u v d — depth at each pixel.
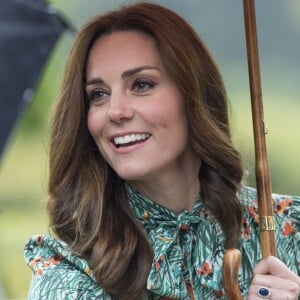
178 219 9.26
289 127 25.47
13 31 6.94
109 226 9.23
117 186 9.35
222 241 9.39
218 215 9.40
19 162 25.52
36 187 25.44
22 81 6.91
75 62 9.22
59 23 7.02
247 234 9.53
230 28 24.22
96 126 9.07
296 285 8.73
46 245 9.36
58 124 9.37
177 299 9.17
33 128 25.08
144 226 9.32
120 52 9.05
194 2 11.92
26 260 9.39
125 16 9.14
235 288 8.76
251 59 9.16
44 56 6.97
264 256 8.93
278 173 24.73
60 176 9.41
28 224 25.16
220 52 24.36
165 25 9.17
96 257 9.12
